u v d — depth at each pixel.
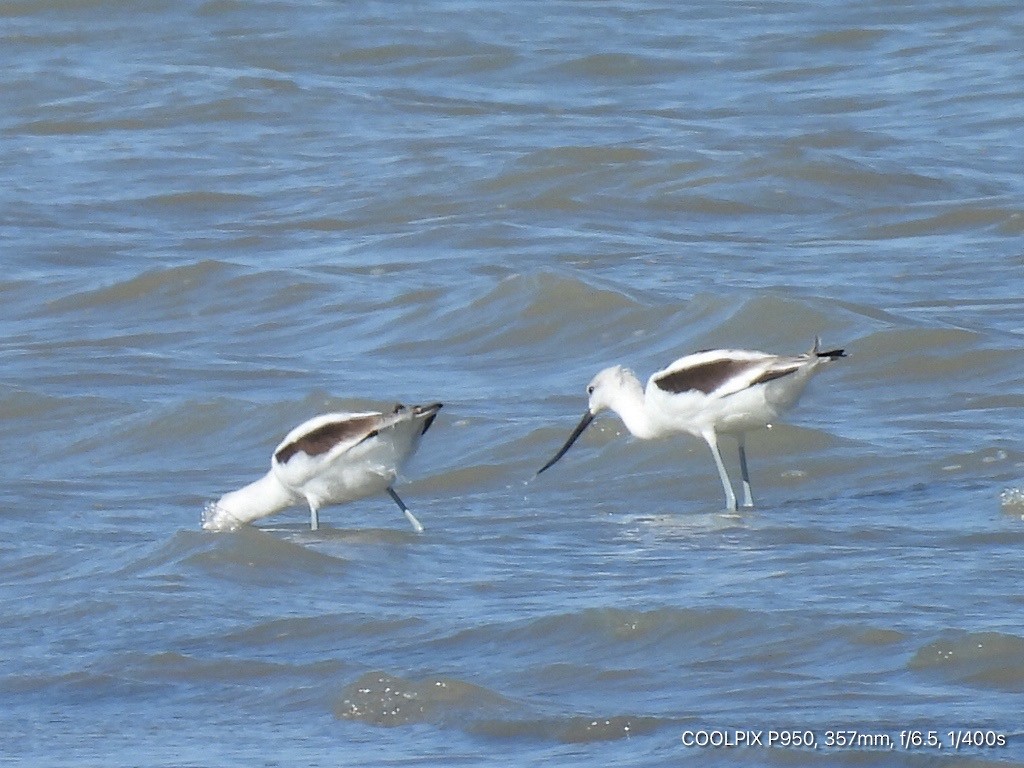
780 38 40.94
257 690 9.72
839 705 8.95
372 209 27.77
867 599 10.67
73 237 26.41
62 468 16.58
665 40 41.22
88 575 12.14
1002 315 20.23
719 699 9.16
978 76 36.53
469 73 38.84
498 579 11.70
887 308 20.61
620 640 10.14
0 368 19.86
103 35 41.56
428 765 8.44
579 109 35.44
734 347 19.20
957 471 14.68
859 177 28.20
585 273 21.59
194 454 16.81
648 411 14.37
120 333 21.55
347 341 20.80
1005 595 10.69
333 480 13.04
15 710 9.57
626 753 8.48
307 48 40.53
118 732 9.15
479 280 22.05
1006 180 28.55
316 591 11.51
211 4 43.53
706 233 25.78
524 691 9.50
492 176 28.86
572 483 15.14
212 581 11.73
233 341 21.09
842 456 15.20
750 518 13.41
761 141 31.28
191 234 26.69
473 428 16.64
